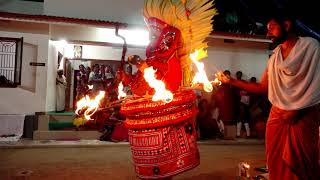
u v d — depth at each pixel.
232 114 10.75
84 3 10.90
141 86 3.77
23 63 10.12
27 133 9.84
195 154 3.91
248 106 11.01
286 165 3.08
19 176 5.28
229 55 11.91
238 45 11.92
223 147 9.22
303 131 2.99
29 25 10.12
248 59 12.11
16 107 10.04
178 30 3.82
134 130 3.82
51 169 5.84
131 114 3.80
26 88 10.12
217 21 11.61
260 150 8.67
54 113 10.38
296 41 3.03
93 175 5.39
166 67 3.70
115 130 9.36
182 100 3.71
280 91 3.08
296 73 2.95
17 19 9.41
